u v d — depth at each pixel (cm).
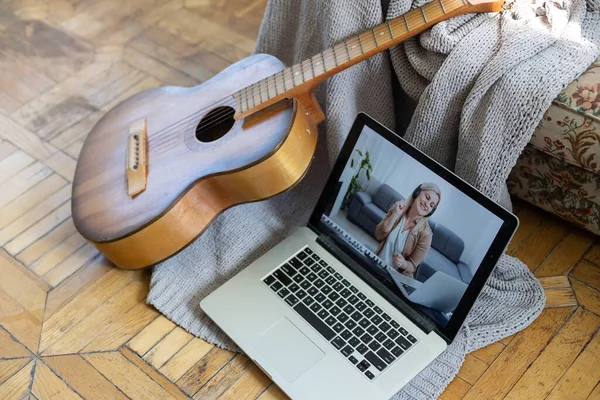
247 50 191
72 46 194
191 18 200
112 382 127
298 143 126
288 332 124
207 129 137
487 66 123
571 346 128
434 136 135
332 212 133
